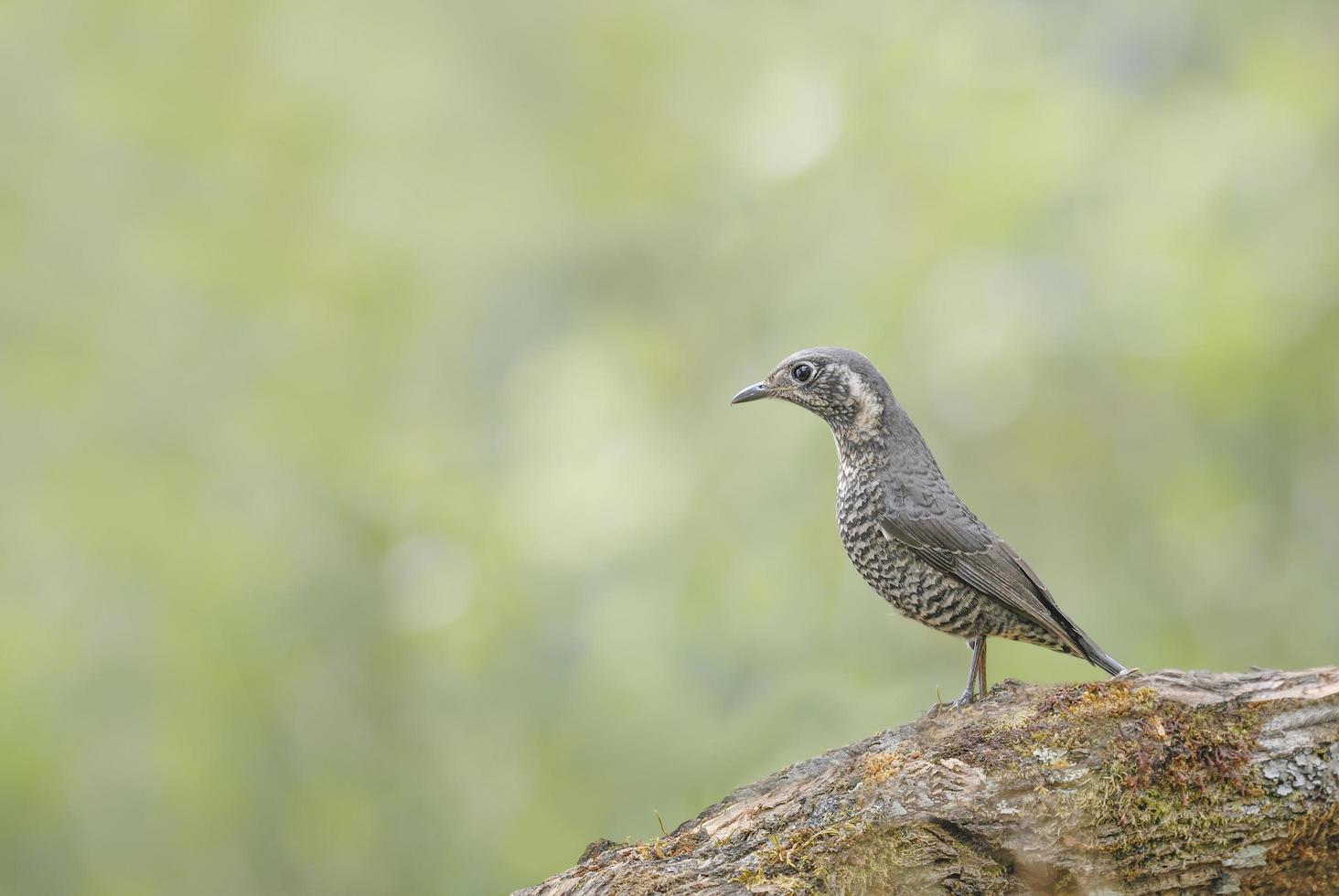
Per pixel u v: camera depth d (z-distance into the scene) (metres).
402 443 17.08
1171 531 14.11
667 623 13.84
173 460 15.48
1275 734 6.99
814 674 13.31
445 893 14.25
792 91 16.19
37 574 14.27
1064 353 13.26
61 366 15.72
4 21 17.33
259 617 14.52
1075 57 14.45
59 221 16.53
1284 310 12.99
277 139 18.38
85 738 13.44
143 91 17.62
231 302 16.75
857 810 6.64
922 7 15.47
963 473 13.96
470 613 14.70
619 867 6.60
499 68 20.80
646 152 19.86
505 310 18.41
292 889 14.09
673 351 16.72
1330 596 13.95
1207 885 7.00
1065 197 13.60
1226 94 13.76
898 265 13.94
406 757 14.91
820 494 13.60
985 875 6.68
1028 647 13.71
